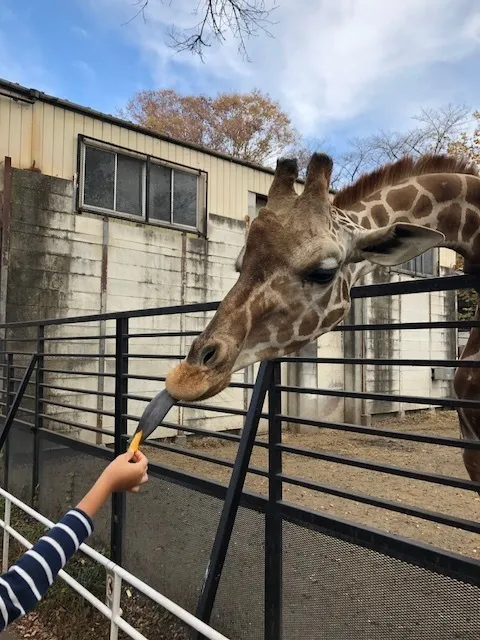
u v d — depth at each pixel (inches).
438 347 600.4
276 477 101.0
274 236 74.1
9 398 230.2
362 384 500.7
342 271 80.3
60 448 185.2
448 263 653.3
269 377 104.2
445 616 74.9
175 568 127.0
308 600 94.1
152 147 365.4
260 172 435.8
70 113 327.0
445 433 469.1
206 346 69.2
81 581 144.6
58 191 317.4
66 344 316.5
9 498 138.8
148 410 66.7
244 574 108.1
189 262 382.3
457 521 73.2
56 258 315.9
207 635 72.4
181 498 126.6
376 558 84.4
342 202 95.8
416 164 102.1
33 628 135.9
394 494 262.7
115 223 343.3
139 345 352.5
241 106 1016.2
